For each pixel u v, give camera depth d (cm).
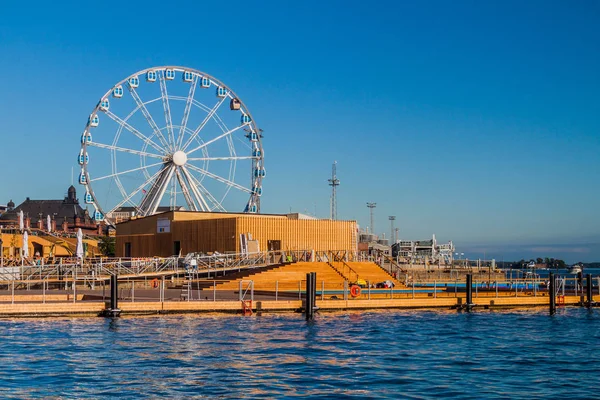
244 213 11088
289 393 3625
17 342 4991
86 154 11144
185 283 8650
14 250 14775
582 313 7662
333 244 10381
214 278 8738
